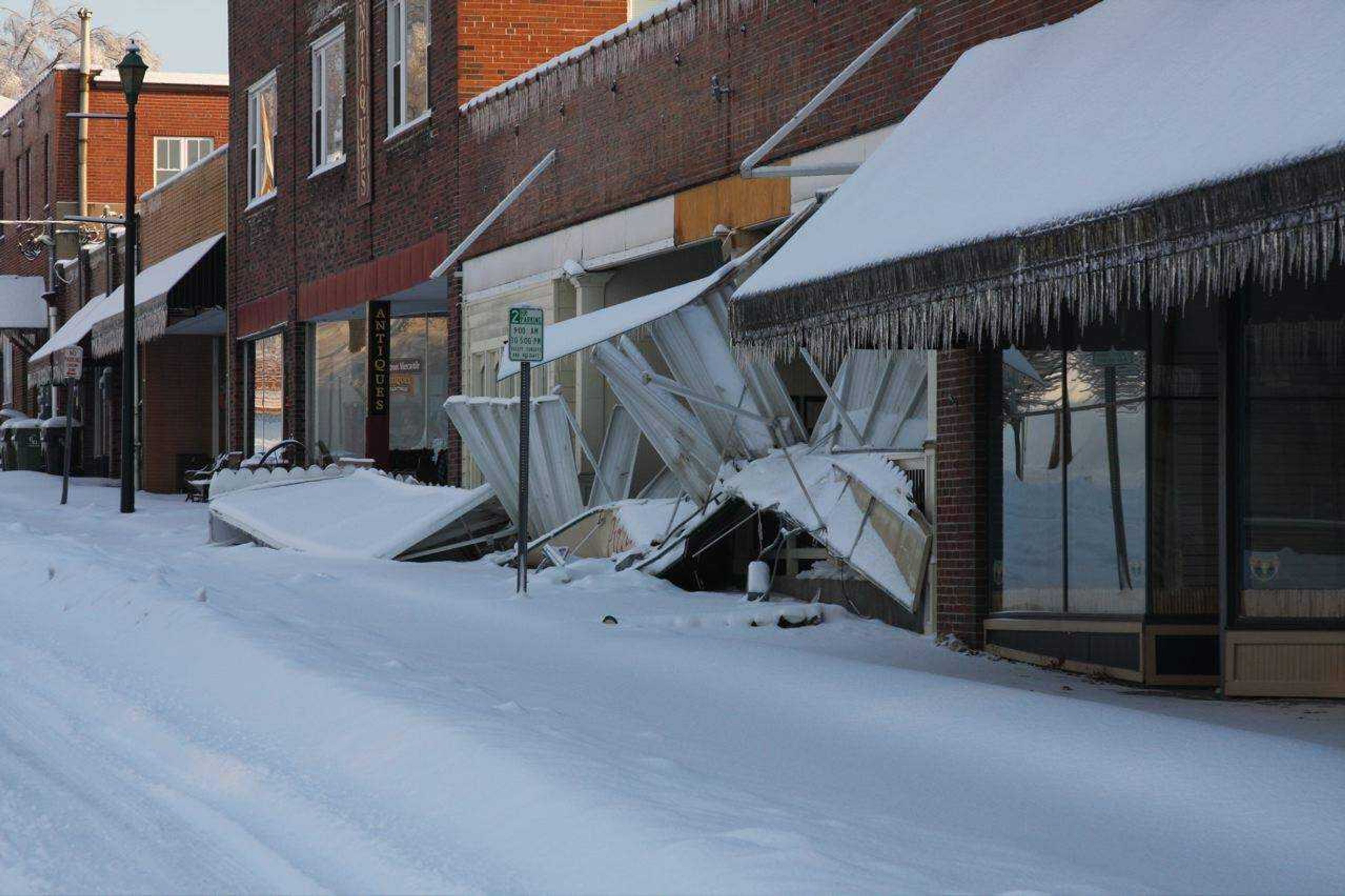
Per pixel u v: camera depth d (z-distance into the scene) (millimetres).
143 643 11250
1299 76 7156
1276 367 10508
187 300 33312
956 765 7473
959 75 11125
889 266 9219
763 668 10031
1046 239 8047
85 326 40062
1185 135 7590
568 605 13688
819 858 5438
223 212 33844
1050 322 11758
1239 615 10430
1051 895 5184
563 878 5504
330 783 7035
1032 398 12078
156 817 6469
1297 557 10453
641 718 8430
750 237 15836
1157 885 5520
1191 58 8305
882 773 7246
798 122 13125
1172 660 11023
